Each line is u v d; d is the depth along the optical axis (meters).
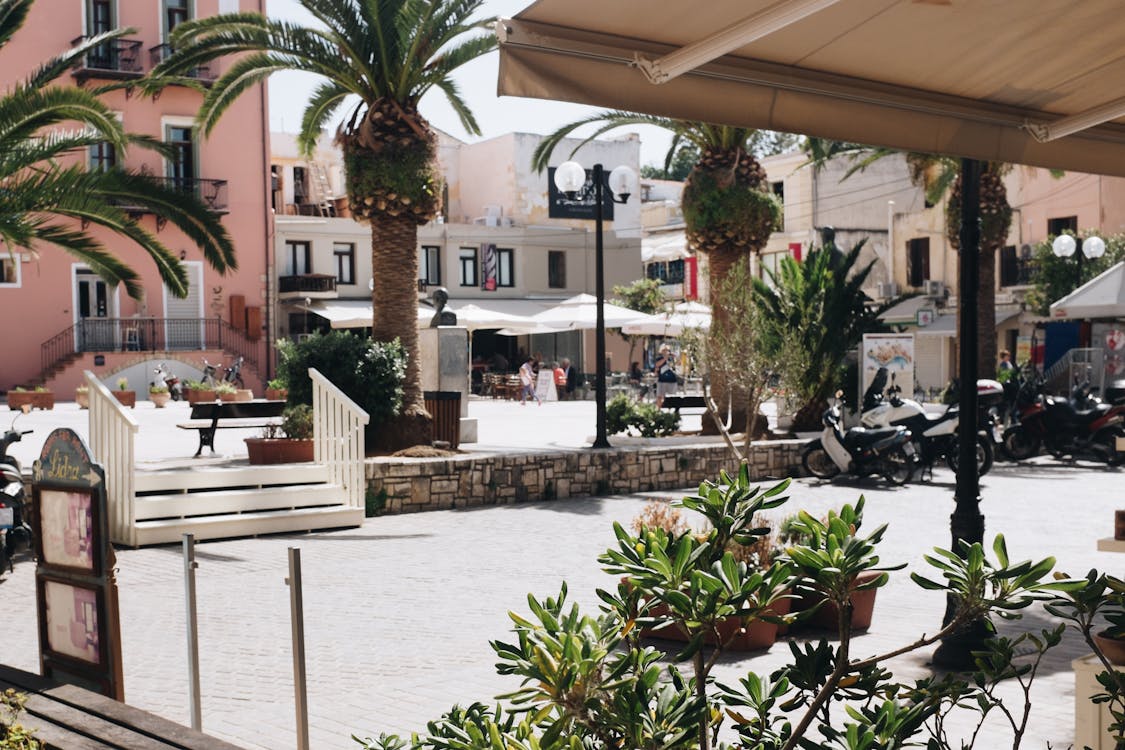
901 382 19.55
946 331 40.91
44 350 38.16
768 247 49.84
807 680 2.29
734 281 16.08
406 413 16.64
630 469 16.80
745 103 3.55
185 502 12.61
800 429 20.52
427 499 14.77
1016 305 40.50
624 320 32.41
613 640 2.06
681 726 1.93
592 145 52.72
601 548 11.80
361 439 13.59
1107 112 3.96
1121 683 2.77
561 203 51.44
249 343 41.16
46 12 38.41
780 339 16.27
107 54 39.06
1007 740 5.18
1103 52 3.57
